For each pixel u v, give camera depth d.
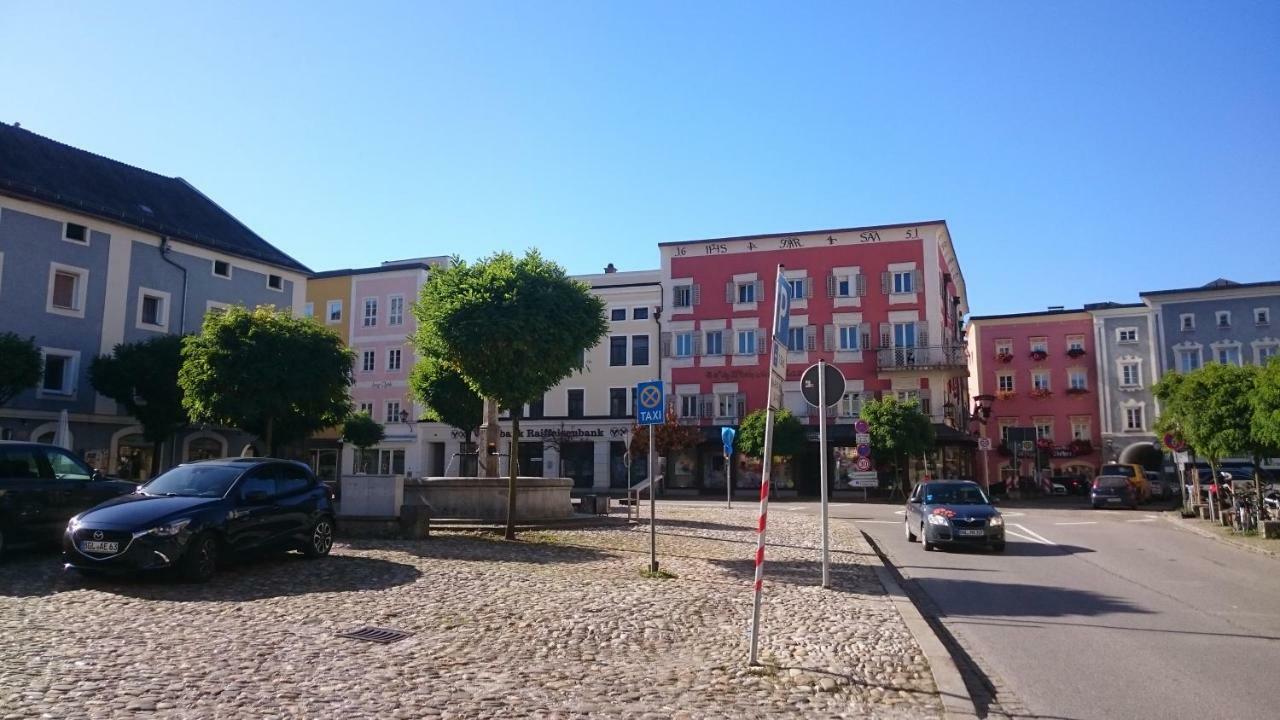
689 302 51.00
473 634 8.18
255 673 6.62
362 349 55.06
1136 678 7.32
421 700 6.04
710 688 6.59
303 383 22.34
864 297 47.84
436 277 16.31
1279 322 54.78
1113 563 15.79
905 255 47.56
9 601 9.41
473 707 5.92
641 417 12.91
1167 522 26.44
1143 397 57.53
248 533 11.71
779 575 12.91
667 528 20.88
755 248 50.19
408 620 8.72
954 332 53.28
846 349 47.72
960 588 12.66
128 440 31.48
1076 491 53.88
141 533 10.41
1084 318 60.16
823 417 12.22
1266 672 7.52
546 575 11.95
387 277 55.19
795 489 47.41
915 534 19.61
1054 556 17.00
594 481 51.25
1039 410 60.38
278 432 27.45
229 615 8.83
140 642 7.58
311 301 56.56
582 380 52.62
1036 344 61.12
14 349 24.59
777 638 8.37
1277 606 11.02
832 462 46.75
